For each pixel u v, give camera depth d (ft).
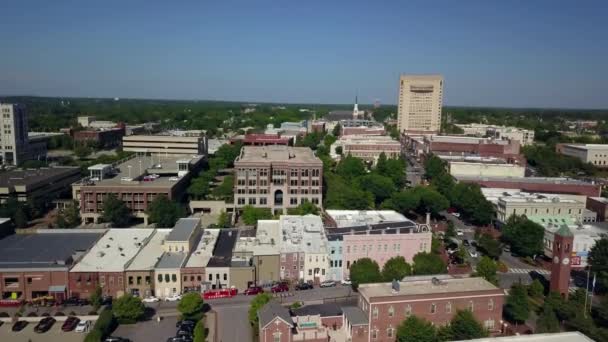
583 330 335.67
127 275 416.05
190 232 479.41
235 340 341.00
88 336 320.70
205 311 388.57
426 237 481.05
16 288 406.82
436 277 381.19
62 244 471.21
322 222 541.75
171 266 423.64
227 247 482.69
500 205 639.76
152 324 368.48
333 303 394.32
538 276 478.59
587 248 508.94
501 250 526.57
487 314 356.59
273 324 316.81
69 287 410.93
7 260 423.64
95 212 638.53
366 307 340.18
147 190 645.51
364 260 440.86
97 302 385.70
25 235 501.56
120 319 366.43
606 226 570.87
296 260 452.35
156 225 599.57
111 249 460.14
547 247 540.52
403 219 548.31
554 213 622.95
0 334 347.36
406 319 333.62
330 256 462.19
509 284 453.99
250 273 431.02
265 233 504.84
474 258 531.50
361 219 545.85
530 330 360.28
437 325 347.97
